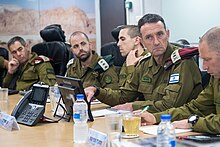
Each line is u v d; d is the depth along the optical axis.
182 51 2.38
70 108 2.23
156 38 2.39
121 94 2.72
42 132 2.00
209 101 2.11
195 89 2.35
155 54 2.42
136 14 5.64
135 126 1.80
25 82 3.87
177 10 5.02
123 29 3.28
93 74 3.28
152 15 2.43
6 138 1.89
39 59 3.85
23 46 3.93
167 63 2.42
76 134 1.76
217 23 4.48
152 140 1.67
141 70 2.63
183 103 2.29
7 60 4.52
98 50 5.96
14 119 2.08
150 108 2.30
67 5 5.74
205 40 1.88
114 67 3.32
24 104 2.30
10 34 5.40
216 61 1.86
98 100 2.74
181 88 2.28
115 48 3.65
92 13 5.92
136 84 2.67
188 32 4.88
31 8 5.51
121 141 1.66
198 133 1.84
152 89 2.52
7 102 2.92
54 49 4.03
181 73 2.31
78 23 5.83
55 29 4.12
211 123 1.81
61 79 2.27
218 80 2.03
